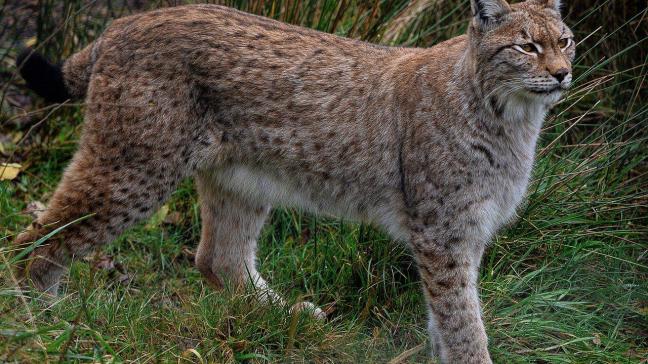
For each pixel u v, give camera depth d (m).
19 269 8.01
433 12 11.21
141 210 8.26
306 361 7.98
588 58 11.30
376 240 9.23
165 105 8.07
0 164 9.95
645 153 10.20
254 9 10.30
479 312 7.96
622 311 9.00
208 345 7.88
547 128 9.94
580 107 11.07
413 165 7.97
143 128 8.04
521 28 7.61
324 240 9.64
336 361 8.02
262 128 8.41
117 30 8.32
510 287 9.00
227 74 8.24
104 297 8.33
